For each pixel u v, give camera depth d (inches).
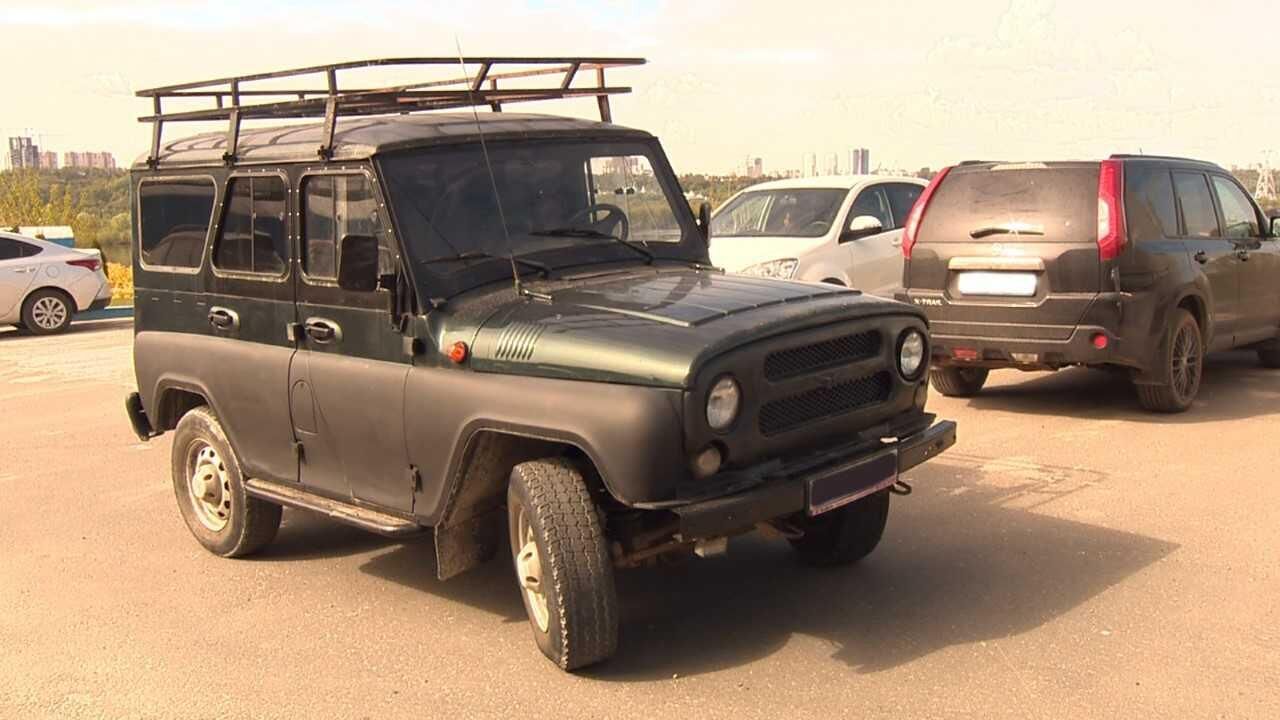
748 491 175.3
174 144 266.5
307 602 227.6
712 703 174.4
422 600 226.1
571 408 175.0
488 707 176.9
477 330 191.9
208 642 209.2
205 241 243.9
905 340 204.2
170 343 253.8
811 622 203.6
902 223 498.6
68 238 899.4
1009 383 424.8
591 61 229.1
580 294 198.7
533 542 186.7
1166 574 220.2
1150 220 350.0
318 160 214.4
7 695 190.1
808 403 187.3
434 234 204.5
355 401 209.3
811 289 204.8
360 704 180.5
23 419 422.3
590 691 180.4
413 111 253.9
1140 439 328.5
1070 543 239.8
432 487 198.5
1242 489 275.0
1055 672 179.6
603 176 229.6
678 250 235.8
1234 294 390.9
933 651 189.3
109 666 200.1
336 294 213.6
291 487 232.4
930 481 289.7
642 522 187.5
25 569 254.1
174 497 309.0
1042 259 343.9
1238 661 181.3
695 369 167.9
